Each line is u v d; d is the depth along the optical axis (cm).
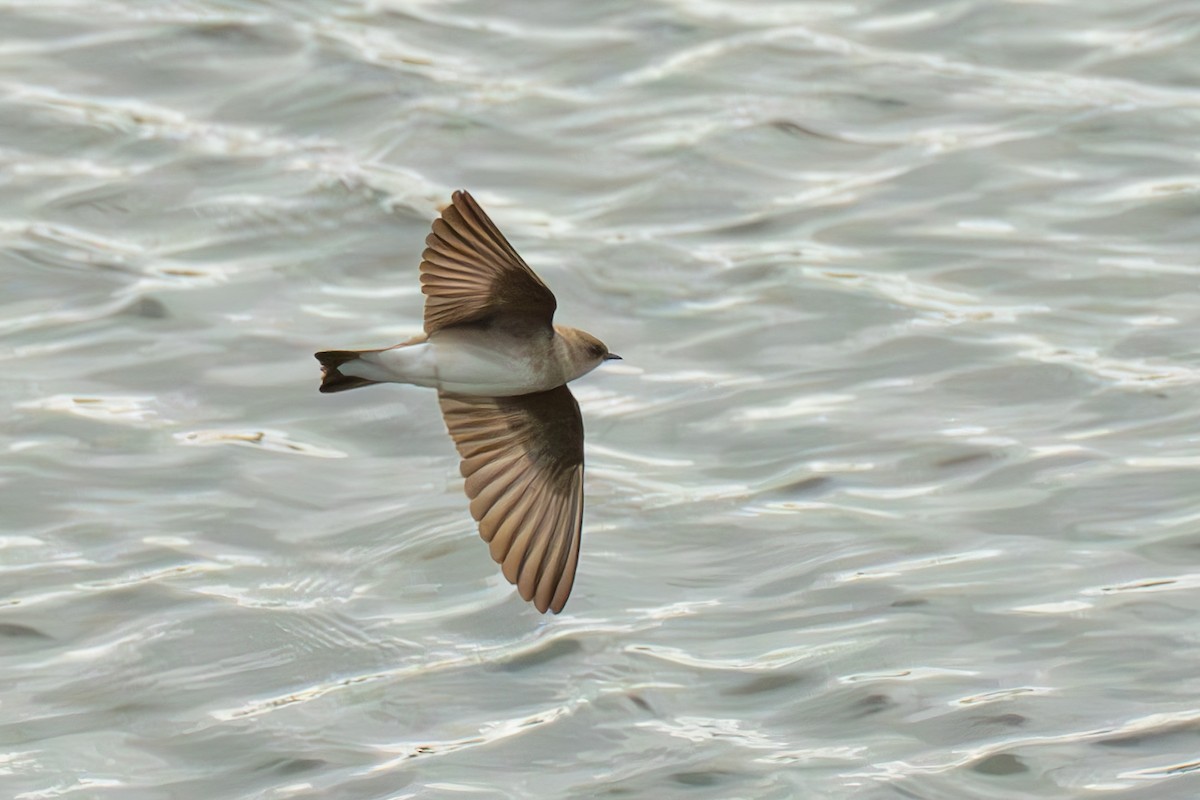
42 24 2053
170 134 1875
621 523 1405
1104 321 1638
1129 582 1337
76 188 1800
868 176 1834
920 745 1200
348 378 820
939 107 1941
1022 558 1362
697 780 1178
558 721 1231
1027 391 1548
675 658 1277
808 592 1330
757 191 1811
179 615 1324
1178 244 1738
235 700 1258
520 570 875
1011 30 2073
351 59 1991
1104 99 1948
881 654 1275
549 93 1952
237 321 1628
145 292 1662
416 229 1747
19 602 1336
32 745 1221
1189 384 1552
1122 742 1196
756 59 2016
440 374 816
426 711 1244
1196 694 1232
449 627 1315
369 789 1179
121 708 1254
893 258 1720
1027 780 1168
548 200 1791
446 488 1443
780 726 1219
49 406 1525
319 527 1405
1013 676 1252
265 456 1476
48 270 1692
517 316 825
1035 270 1703
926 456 1475
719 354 1598
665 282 1683
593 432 1504
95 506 1424
